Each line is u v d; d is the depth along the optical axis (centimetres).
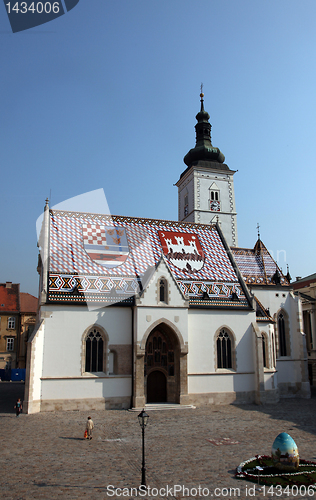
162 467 2442
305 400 5438
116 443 3005
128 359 4612
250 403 4988
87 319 4525
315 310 7638
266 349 5312
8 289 9750
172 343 4850
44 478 2238
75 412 4228
